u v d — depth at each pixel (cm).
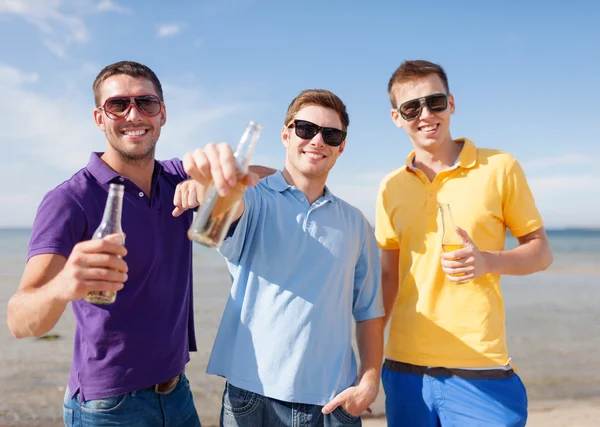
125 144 238
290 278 241
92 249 146
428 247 273
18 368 706
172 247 248
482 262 240
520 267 258
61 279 153
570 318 1141
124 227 231
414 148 292
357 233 263
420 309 270
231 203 167
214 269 2627
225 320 249
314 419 237
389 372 287
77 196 224
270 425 236
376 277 274
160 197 247
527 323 1077
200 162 158
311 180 256
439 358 263
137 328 233
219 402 556
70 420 239
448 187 274
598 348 834
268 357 234
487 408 256
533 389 614
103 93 242
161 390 243
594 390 608
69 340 887
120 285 153
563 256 3881
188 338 277
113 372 230
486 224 267
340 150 262
